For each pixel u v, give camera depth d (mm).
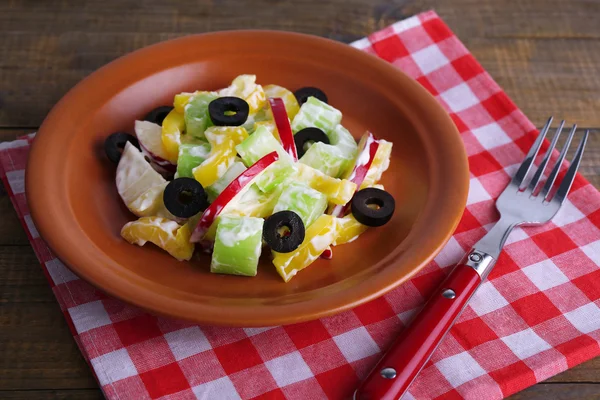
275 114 577
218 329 532
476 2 757
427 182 566
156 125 586
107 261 514
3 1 732
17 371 526
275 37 625
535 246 574
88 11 730
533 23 741
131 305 496
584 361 532
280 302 506
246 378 515
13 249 574
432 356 523
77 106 578
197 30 725
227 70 623
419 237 529
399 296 548
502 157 625
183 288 522
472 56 683
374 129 608
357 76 616
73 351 534
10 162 605
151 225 534
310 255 531
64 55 699
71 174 555
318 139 583
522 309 545
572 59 713
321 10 746
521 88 688
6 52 697
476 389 509
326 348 527
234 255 521
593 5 758
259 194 555
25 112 657
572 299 550
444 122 582
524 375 516
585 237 580
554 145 609
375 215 546
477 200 599
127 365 516
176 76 613
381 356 524
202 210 545
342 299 497
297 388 512
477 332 534
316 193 541
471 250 552
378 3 755
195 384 512
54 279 547
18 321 543
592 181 626
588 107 677
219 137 562
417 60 686
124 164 564
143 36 717
